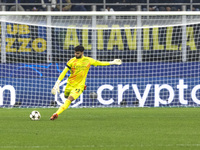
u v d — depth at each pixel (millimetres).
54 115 39781
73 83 40219
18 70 58969
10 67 58969
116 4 67938
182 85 58969
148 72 59844
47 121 40406
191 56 60750
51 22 64688
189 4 68688
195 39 64562
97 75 59250
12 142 28109
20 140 28891
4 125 37188
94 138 29734
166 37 64500
